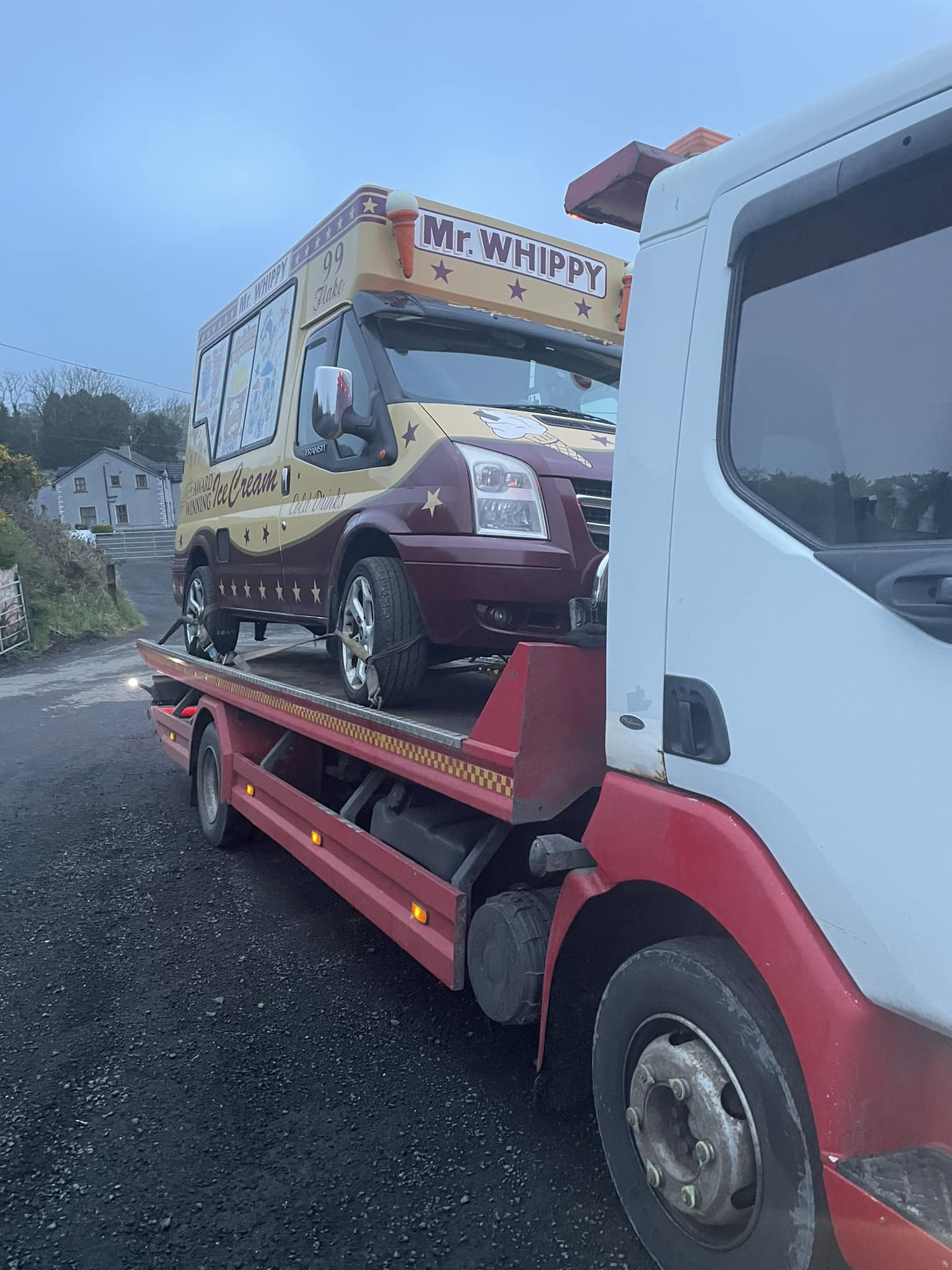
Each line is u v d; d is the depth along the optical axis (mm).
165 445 77812
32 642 19000
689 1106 2064
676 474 2184
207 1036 3600
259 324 6039
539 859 2516
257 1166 2795
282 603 5430
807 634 1831
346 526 4285
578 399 4680
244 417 6152
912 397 1703
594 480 3725
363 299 4465
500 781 2764
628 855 2299
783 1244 1887
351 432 4133
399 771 3453
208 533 6648
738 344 2070
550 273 5020
